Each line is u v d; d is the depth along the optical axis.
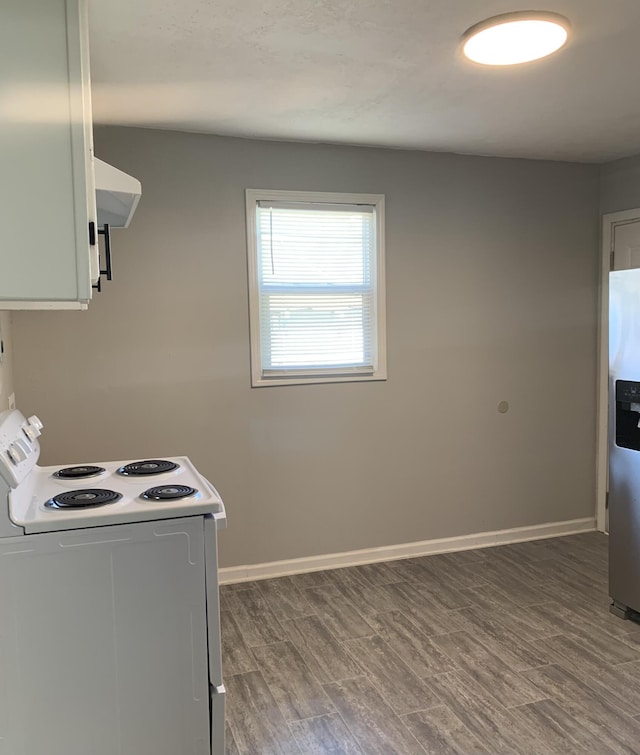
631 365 2.86
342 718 2.26
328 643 2.79
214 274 3.35
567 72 2.46
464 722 2.22
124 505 1.80
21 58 1.48
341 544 3.71
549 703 2.32
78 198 1.54
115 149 3.14
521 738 2.13
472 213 3.84
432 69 2.41
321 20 1.99
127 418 3.25
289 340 3.56
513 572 3.58
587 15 1.99
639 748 2.07
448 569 3.63
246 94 2.66
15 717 1.70
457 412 3.91
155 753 1.83
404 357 3.76
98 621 1.75
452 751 2.07
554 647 2.73
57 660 1.72
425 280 3.77
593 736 2.13
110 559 1.74
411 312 3.76
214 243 3.34
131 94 2.65
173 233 3.27
